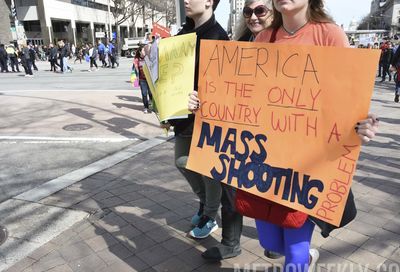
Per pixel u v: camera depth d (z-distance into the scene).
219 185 3.09
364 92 1.77
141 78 8.95
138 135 7.18
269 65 2.03
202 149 2.38
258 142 2.13
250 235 3.37
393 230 3.37
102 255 3.12
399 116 8.73
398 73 10.68
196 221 3.48
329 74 1.84
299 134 1.98
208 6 2.77
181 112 2.56
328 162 1.91
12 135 7.30
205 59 2.27
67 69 23.52
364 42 37.44
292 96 1.98
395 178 4.61
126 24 71.31
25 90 14.06
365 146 6.06
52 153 6.13
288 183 2.03
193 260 3.02
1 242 3.35
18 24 38.59
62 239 3.38
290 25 2.06
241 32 3.27
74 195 4.34
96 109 9.84
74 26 55.06
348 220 2.09
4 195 4.50
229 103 2.22
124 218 3.72
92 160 5.77
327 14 2.00
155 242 3.29
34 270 2.94
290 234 2.14
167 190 4.42
